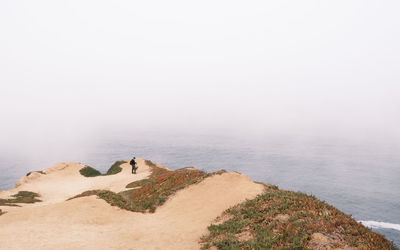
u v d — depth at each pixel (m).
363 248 8.69
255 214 13.59
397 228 89.94
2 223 13.34
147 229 14.06
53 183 43.06
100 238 12.24
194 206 18.00
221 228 13.12
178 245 11.70
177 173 27.27
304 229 10.30
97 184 39.78
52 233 12.39
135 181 36.00
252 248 9.94
